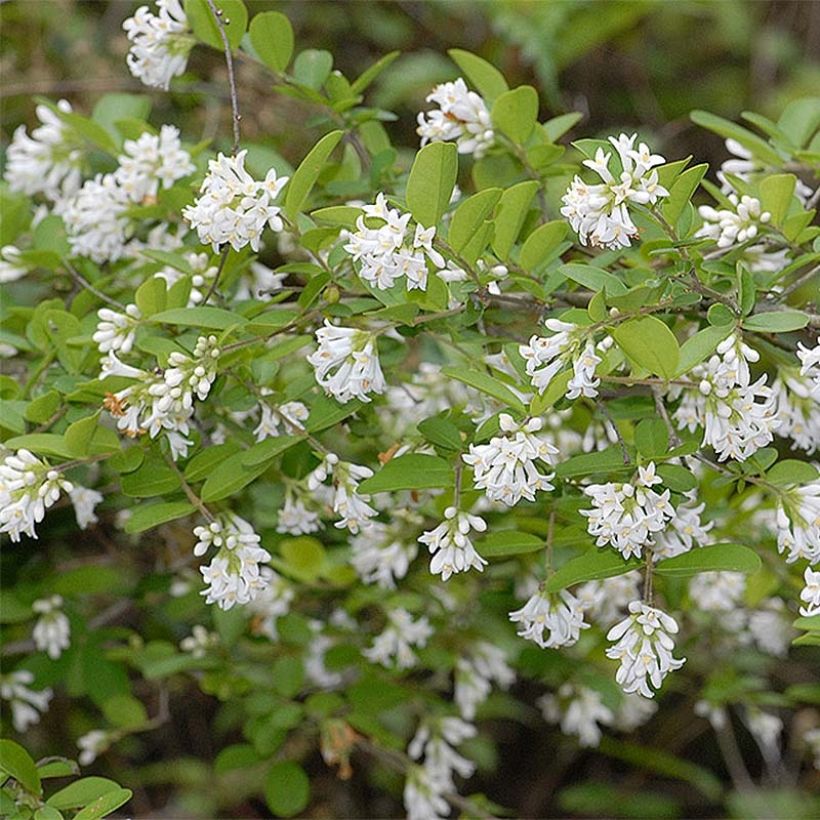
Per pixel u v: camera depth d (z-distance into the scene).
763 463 0.86
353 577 1.03
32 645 1.05
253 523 1.00
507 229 0.87
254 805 1.51
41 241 0.99
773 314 0.84
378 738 1.04
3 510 0.86
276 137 1.25
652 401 0.90
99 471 1.00
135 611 1.12
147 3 1.40
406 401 0.96
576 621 0.88
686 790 1.60
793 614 1.06
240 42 0.95
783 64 1.74
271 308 0.93
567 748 1.56
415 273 0.83
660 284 0.84
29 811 0.87
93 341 0.89
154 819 1.43
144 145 0.96
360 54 1.59
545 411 0.85
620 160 0.84
